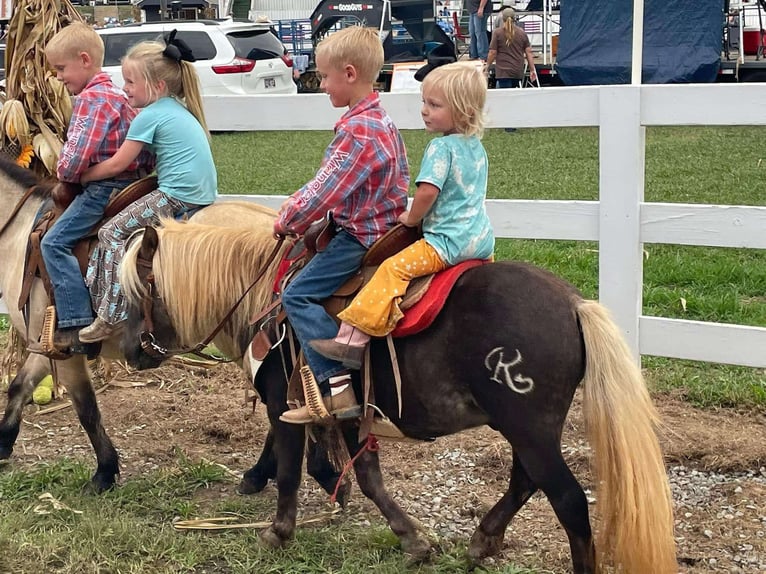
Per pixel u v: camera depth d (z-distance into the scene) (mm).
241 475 4719
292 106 5727
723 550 3826
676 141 14555
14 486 4582
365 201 3451
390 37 20859
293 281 3541
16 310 4582
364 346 3396
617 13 16922
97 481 4555
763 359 4863
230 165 13703
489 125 4430
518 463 3625
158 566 3852
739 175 11164
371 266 3484
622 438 3094
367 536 4000
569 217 5203
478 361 3234
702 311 6457
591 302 3240
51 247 4242
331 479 4246
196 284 3766
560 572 3721
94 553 3922
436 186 3264
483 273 3332
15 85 5402
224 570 3854
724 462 4527
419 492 4453
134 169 4391
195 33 17656
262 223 4184
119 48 17953
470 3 18656
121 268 3816
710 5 16328
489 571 3717
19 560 3871
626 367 3139
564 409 3238
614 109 4953
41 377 4809
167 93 4250
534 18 20359
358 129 3383
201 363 5410
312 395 3508
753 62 17250
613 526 3162
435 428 3469
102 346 4484
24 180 4664
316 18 21781
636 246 5062
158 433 5273
